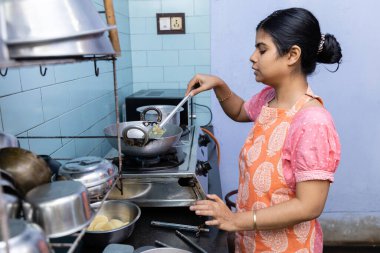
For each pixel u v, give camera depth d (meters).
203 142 1.87
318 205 0.86
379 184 2.49
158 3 2.38
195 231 1.04
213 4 2.27
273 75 0.95
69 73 1.42
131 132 1.26
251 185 1.03
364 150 2.44
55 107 1.29
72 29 0.57
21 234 0.48
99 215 1.05
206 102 2.44
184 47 2.45
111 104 2.03
